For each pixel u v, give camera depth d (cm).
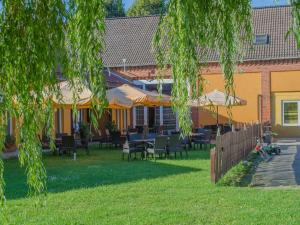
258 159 1797
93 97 426
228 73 508
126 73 3228
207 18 477
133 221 806
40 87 418
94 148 2384
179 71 457
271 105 3070
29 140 421
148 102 2050
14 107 410
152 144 1809
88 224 794
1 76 404
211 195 1020
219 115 3108
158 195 1030
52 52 421
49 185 1184
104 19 418
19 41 407
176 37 443
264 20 3238
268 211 859
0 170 413
